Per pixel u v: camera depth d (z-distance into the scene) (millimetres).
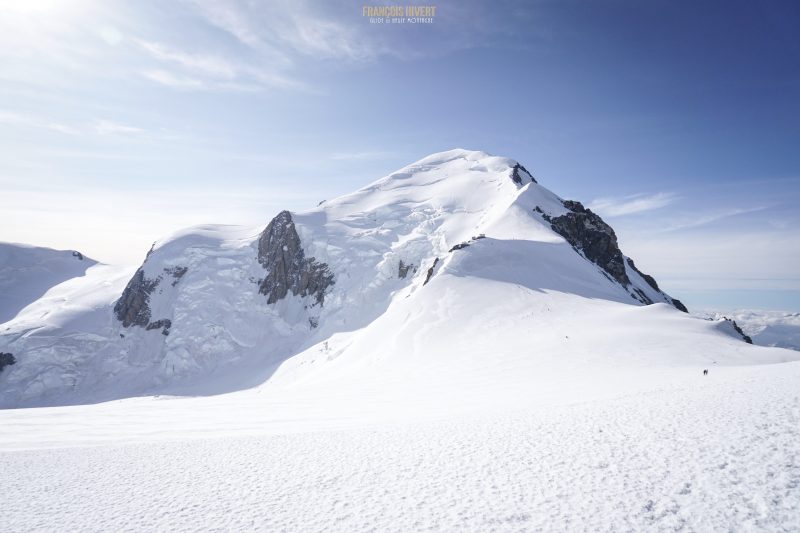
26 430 26719
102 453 16594
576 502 9141
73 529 9477
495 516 8859
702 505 8539
